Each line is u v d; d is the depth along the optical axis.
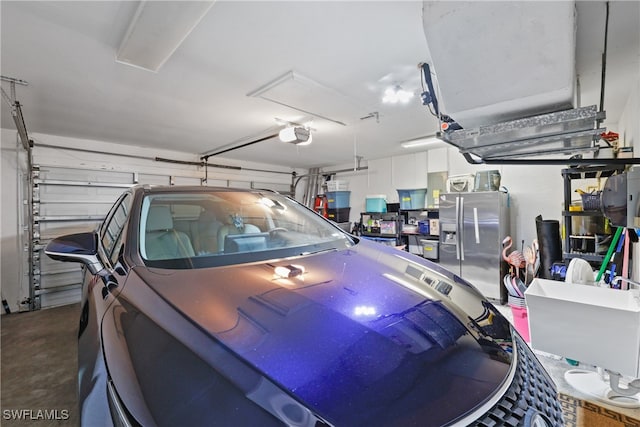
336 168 7.98
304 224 1.87
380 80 2.76
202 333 0.72
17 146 4.23
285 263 1.24
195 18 1.74
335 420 0.56
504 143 2.32
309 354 0.69
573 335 2.03
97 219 4.89
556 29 1.48
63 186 4.60
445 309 1.00
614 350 1.89
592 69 2.50
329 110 3.58
